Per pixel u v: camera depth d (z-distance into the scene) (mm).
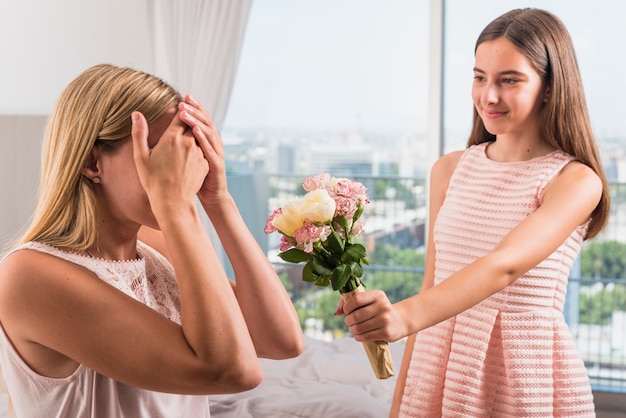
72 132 1259
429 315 1493
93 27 3938
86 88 1274
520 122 1802
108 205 1294
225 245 1441
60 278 1183
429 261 2025
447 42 4188
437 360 1831
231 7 4195
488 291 1561
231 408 2375
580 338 4090
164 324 1192
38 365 1226
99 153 1265
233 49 4227
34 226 1270
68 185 1257
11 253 1229
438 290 1522
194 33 4234
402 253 4734
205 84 4238
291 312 1495
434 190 2035
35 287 1178
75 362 1236
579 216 1719
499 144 1904
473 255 1833
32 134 3434
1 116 3363
